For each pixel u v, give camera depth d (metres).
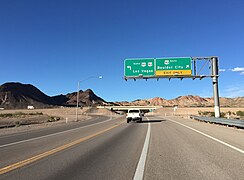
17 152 12.90
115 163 9.99
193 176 7.98
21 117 73.06
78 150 13.38
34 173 8.43
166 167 9.26
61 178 7.81
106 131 26.28
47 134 23.83
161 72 41.16
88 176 8.02
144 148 13.91
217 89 40.34
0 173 8.46
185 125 33.16
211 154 11.81
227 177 7.83
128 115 44.84
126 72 41.91
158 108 157.88
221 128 27.58
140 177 7.88
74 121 55.44
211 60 40.56
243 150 12.85
